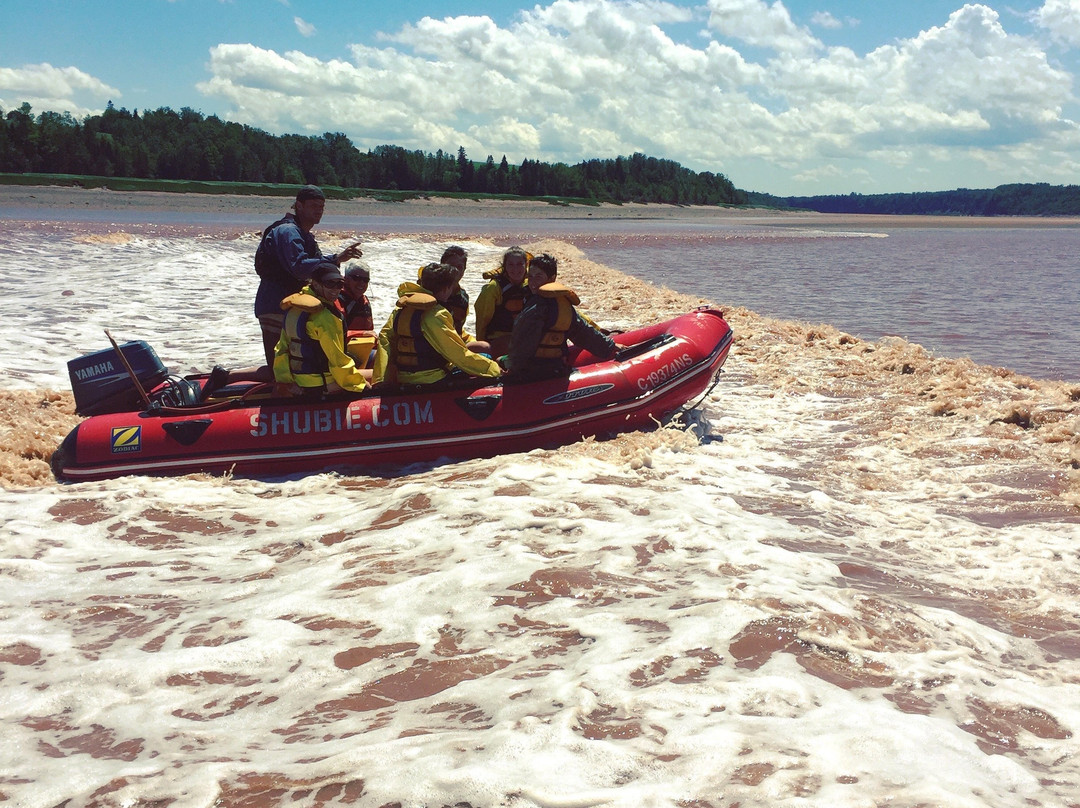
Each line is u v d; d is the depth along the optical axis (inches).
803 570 169.6
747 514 206.2
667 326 316.8
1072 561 181.2
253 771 106.2
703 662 131.7
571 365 299.9
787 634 139.8
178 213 2065.7
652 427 289.3
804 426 302.7
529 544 184.1
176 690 129.3
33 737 116.8
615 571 168.7
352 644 142.8
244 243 1071.0
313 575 173.0
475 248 1213.7
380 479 245.0
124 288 644.1
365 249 1093.8
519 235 1625.2
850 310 648.4
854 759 105.3
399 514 208.8
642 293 658.2
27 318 496.4
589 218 3572.8
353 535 197.2
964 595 165.0
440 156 5876.0
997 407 307.0
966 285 861.2
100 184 3553.2
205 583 171.9
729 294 754.2
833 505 216.4
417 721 118.3
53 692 128.2
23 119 4160.9
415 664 135.4
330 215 2529.5
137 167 4409.5
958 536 197.6
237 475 249.6
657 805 95.3
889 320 595.5
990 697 123.9
